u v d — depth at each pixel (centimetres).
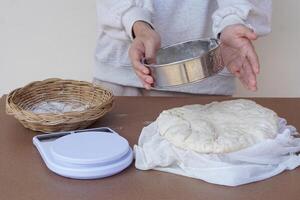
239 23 98
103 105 91
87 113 87
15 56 185
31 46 183
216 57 85
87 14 177
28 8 177
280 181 68
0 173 72
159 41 97
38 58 185
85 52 182
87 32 179
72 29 179
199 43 98
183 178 70
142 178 70
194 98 112
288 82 179
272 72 177
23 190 66
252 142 73
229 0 107
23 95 99
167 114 84
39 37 181
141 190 66
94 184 68
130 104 107
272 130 77
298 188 66
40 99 102
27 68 187
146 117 97
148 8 111
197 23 122
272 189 66
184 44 98
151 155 73
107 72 129
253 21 109
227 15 102
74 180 69
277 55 175
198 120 81
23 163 75
